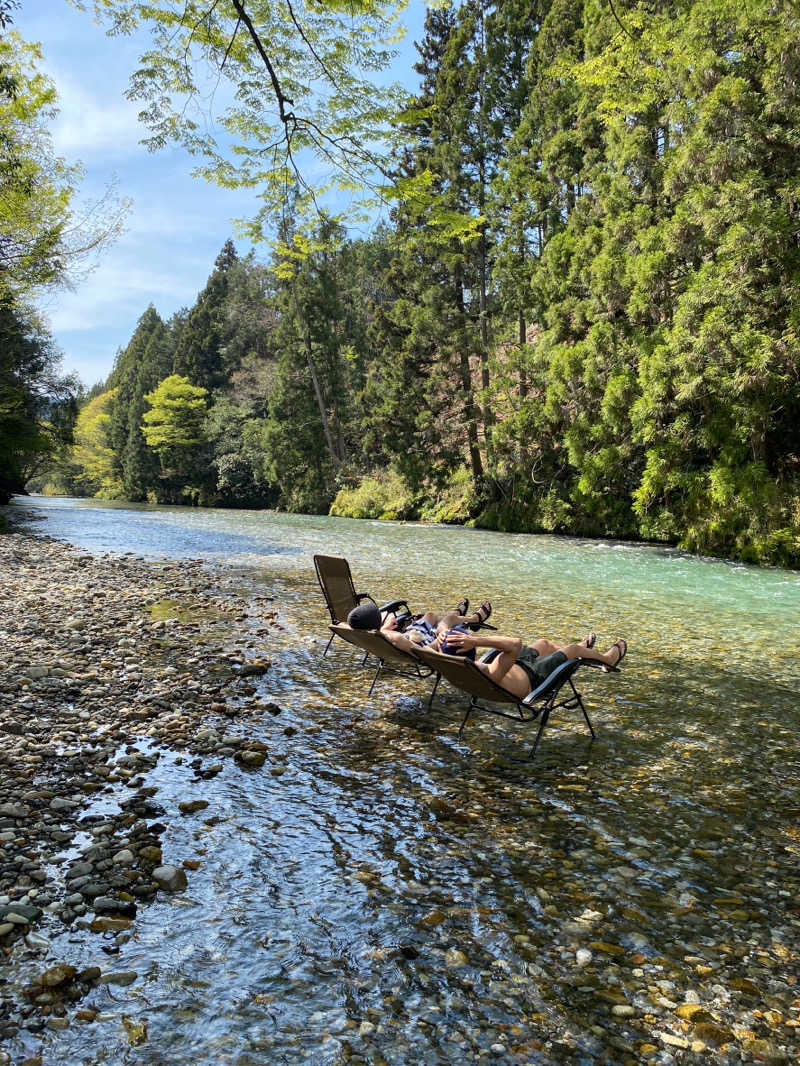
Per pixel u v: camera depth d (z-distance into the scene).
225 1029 2.19
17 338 29.56
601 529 22.95
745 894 3.03
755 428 16.80
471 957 2.57
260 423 49.38
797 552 15.61
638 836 3.55
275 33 7.07
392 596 10.27
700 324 16.75
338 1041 2.15
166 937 2.64
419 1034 2.19
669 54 16.62
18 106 11.15
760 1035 2.20
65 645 6.93
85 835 3.38
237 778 4.11
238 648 7.16
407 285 31.98
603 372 20.66
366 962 2.53
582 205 24.30
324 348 42.41
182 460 55.03
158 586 11.01
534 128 26.17
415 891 3.00
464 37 28.12
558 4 25.00
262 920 2.77
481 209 27.69
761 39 15.69
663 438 18.72
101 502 55.22
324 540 20.61
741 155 16.00
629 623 8.78
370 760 4.46
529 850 3.38
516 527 26.16
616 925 2.78
